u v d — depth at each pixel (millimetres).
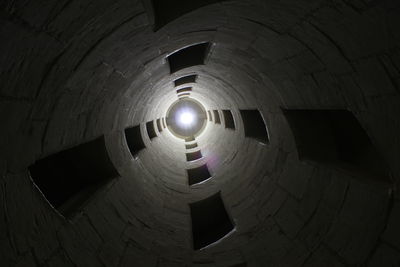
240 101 9156
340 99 4195
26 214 3100
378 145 3789
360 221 4258
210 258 7281
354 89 3730
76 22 2816
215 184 10422
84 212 4750
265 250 6477
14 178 2949
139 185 7973
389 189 3744
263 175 7961
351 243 4387
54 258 3453
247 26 4711
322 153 6062
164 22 4309
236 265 6844
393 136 3389
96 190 5711
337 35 3398
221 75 8320
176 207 9266
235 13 4406
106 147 6129
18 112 2736
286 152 6676
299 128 6180
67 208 4758
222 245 7582
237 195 8906
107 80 4797
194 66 8062
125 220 6164
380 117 3498
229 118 13461
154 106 11164
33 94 2875
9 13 1977
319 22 3490
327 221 5016
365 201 4191
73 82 3662
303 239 5508
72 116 4172
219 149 12938
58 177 5719
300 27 3867
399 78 2918
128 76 5613
